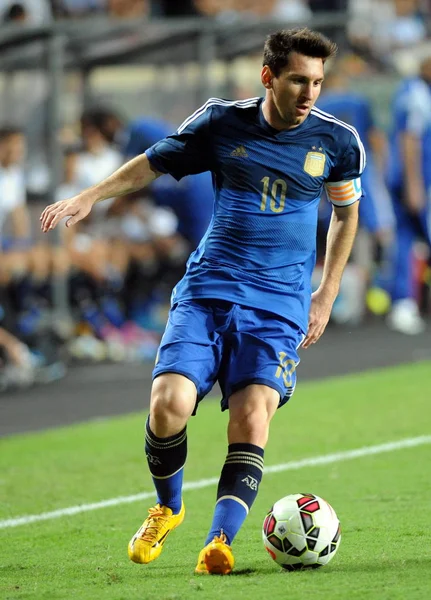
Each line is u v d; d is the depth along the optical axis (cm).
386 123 5219
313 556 1538
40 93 4350
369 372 4053
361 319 5375
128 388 3894
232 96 4972
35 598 1455
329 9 5831
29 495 2380
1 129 4138
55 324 4106
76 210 1633
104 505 2259
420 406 3344
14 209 4162
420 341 4766
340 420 3167
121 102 4744
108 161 4556
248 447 1560
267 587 1435
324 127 1653
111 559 1744
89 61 4703
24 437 3108
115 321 4531
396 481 2356
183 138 1666
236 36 4984
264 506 2178
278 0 5828
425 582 1442
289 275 1667
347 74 5106
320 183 1666
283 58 1555
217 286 1642
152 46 4712
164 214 4703
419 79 4922
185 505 2239
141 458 2769
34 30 4225
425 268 5397
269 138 1638
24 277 4147
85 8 5228
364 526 1908
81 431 3167
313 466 2575
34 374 4025
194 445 2897
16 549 1880
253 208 1644
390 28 5766
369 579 1470
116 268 4534
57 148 4309
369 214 5075
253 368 1598
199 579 1506
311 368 4175
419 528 1861
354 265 5438
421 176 4953
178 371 1566
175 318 1638
